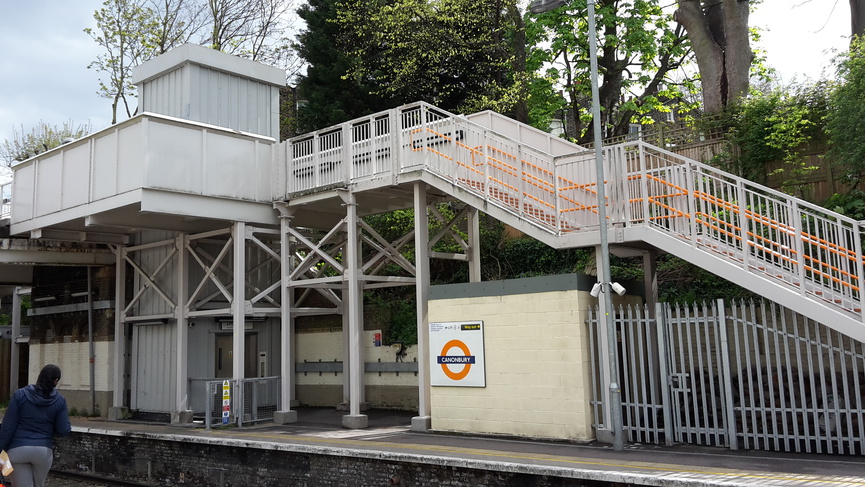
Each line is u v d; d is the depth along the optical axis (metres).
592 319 11.49
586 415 11.12
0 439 7.45
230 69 17.80
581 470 8.30
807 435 9.69
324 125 24.61
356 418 13.94
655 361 12.44
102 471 14.26
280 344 18.67
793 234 9.77
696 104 27.58
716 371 12.90
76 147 15.79
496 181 12.80
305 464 10.98
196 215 14.69
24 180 17.31
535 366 11.72
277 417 15.06
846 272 9.37
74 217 15.53
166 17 28.95
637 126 31.19
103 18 28.08
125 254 18.09
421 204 13.76
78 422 16.92
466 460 9.22
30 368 21.03
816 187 15.28
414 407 16.78
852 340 9.48
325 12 25.95
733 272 9.94
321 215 17.48
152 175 13.98
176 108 17.27
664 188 11.33
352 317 14.34
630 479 7.92
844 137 13.73
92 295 18.86
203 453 12.43
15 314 26.23
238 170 15.63
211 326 17.14
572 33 25.39
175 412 16.06
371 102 25.11
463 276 19.95
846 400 9.50
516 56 24.98
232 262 17.70
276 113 19.08
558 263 18.81
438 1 24.09
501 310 12.20
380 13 23.83
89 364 18.61
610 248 11.95
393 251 15.91
